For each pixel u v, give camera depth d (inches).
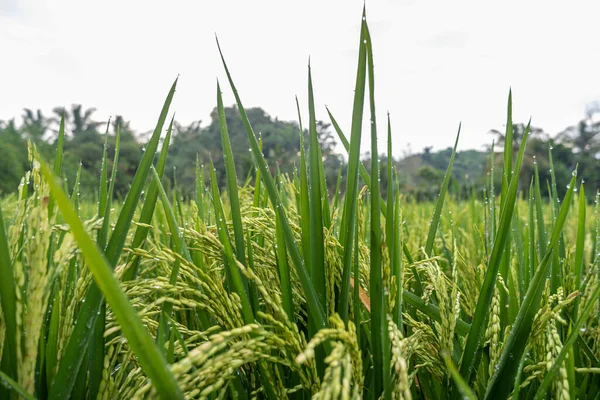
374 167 37.1
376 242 37.6
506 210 40.8
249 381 43.9
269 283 50.3
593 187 2219.5
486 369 48.9
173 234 44.1
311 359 35.5
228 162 44.4
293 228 48.6
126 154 2391.7
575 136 2849.4
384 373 34.7
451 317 42.1
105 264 21.6
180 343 40.3
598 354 50.9
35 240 31.2
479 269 61.0
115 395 36.2
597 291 34.4
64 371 33.2
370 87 36.6
